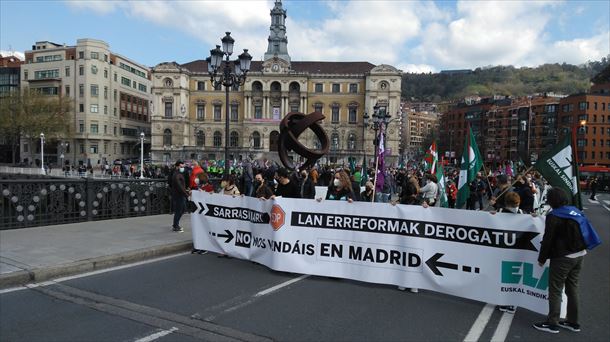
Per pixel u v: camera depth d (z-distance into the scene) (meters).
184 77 93.12
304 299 6.48
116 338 4.93
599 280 8.44
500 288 6.30
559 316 5.53
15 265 7.47
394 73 90.75
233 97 95.50
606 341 5.29
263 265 8.45
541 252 5.52
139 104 109.00
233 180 11.84
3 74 99.69
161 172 42.19
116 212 13.96
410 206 6.96
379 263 7.17
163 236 10.67
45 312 5.73
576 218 5.41
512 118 110.44
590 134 90.25
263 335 5.12
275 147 93.94
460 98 177.62
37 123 73.25
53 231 10.98
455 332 5.39
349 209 7.38
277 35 100.06
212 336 5.06
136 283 7.15
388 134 90.88
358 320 5.68
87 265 7.88
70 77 91.56
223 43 17.45
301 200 7.70
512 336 5.36
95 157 91.50
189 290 6.81
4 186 11.03
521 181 11.74
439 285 6.73
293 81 93.44
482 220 6.44
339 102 94.81
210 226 9.30
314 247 7.61
